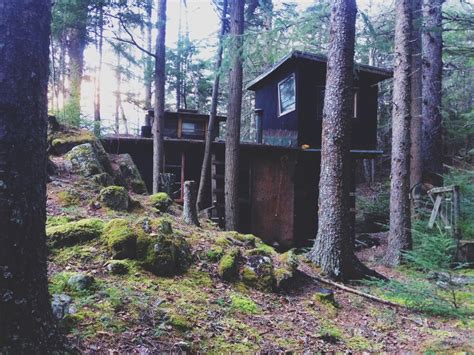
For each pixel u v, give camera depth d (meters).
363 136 12.88
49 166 7.08
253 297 4.95
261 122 15.93
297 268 6.29
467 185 13.43
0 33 2.01
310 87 12.70
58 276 3.89
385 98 22.09
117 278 4.23
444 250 5.73
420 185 12.38
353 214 12.57
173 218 7.15
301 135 12.59
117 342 3.07
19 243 2.06
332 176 6.84
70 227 4.83
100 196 6.45
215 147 12.02
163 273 4.67
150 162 11.71
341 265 6.62
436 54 13.47
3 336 2.00
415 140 12.63
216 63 12.19
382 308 5.53
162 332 3.39
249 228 12.07
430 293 5.45
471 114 15.40
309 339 4.13
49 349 2.25
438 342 4.32
